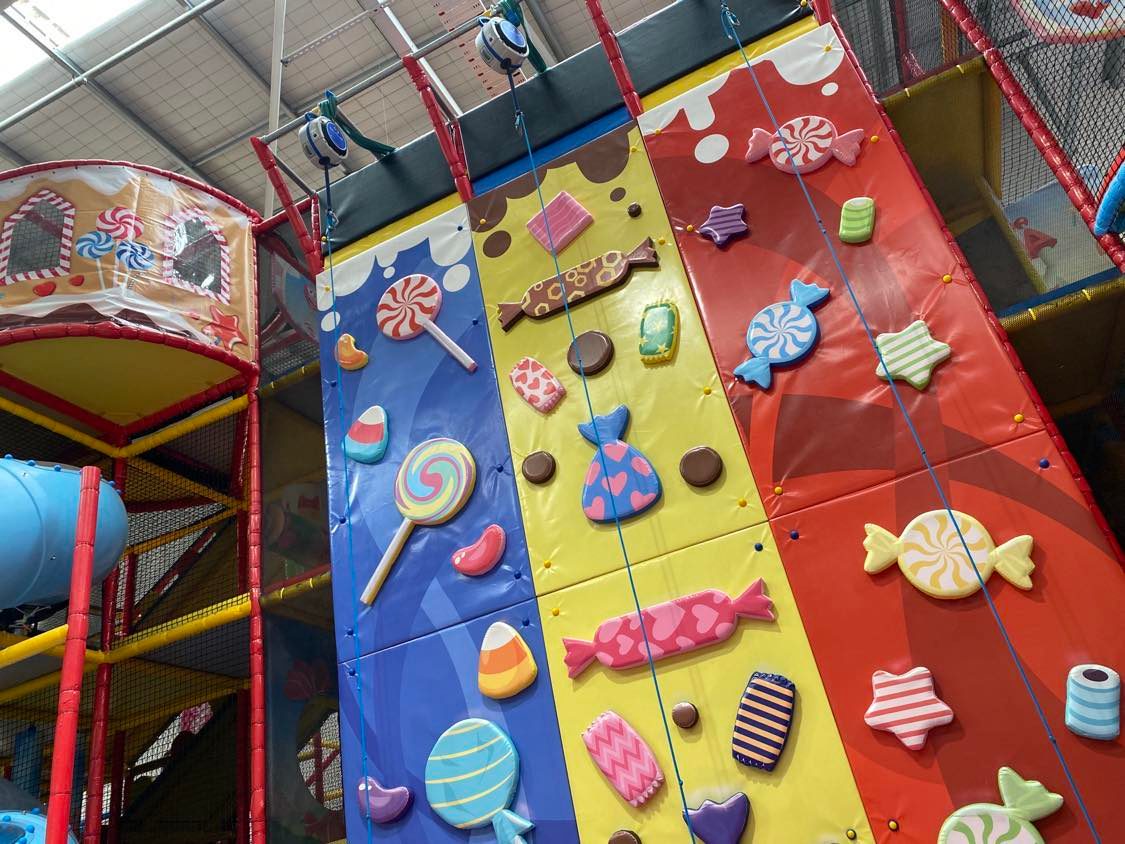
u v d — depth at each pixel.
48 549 4.74
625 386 4.51
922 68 5.18
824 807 3.43
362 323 5.49
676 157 4.94
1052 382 5.02
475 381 4.95
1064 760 3.20
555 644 4.14
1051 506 3.52
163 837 6.92
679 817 3.61
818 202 4.50
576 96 5.46
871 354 4.05
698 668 3.82
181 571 7.06
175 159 10.43
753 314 4.38
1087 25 3.72
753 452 4.09
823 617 3.70
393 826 4.13
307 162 10.80
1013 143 5.04
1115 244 3.96
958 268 4.06
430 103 5.53
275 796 4.82
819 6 4.96
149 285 5.79
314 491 6.12
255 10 9.02
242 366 6.07
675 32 5.30
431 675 4.35
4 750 6.30
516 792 3.94
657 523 4.16
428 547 4.65
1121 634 3.28
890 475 3.81
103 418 6.45
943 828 3.22
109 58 8.93
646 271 4.74
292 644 5.36
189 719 7.43
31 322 5.45
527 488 4.54
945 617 3.52
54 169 5.89
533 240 5.15
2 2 7.28
